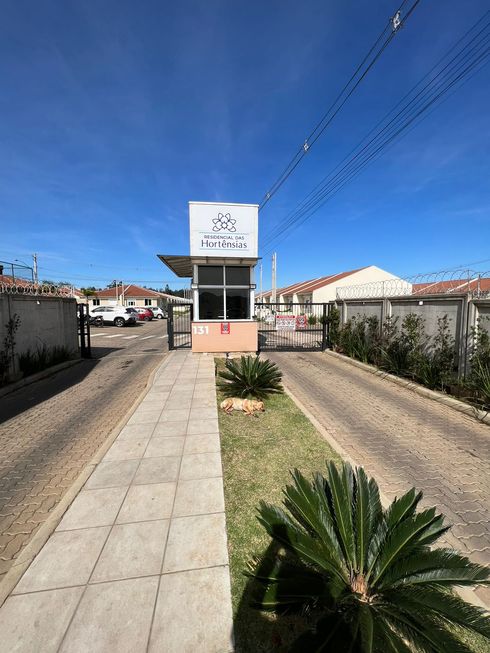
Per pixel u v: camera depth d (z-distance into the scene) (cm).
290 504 247
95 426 508
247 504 296
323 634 157
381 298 927
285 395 658
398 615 165
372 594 192
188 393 661
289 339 1730
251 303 1102
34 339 874
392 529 218
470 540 262
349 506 236
